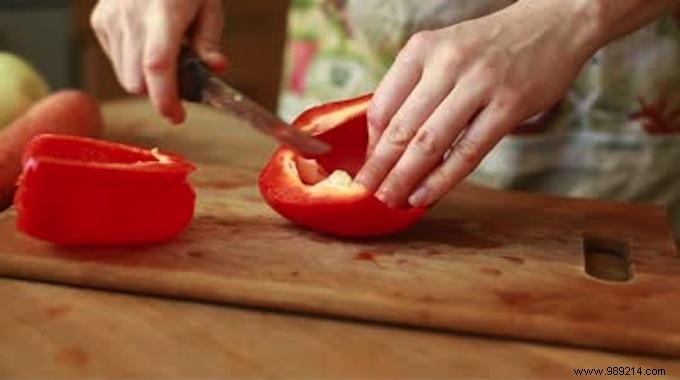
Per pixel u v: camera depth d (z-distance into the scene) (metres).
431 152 0.76
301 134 0.80
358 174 0.79
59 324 0.67
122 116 1.18
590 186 1.14
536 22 0.77
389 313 0.70
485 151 0.77
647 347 0.68
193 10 0.89
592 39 0.78
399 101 0.77
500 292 0.72
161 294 0.72
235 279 0.71
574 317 0.69
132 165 0.75
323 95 1.24
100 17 0.94
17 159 0.90
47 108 0.98
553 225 0.88
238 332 0.68
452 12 1.12
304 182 0.84
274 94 1.80
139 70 0.89
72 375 0.62
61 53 1.71
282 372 0.63
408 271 0.75
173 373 0.63
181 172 0.75
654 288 0.74
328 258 0.76
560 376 0.65
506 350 0.68
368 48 1.18
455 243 0.81
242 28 1.78
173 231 0.77
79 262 0.72
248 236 0.79
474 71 0.75
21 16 1.66
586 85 1.10
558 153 1.13
